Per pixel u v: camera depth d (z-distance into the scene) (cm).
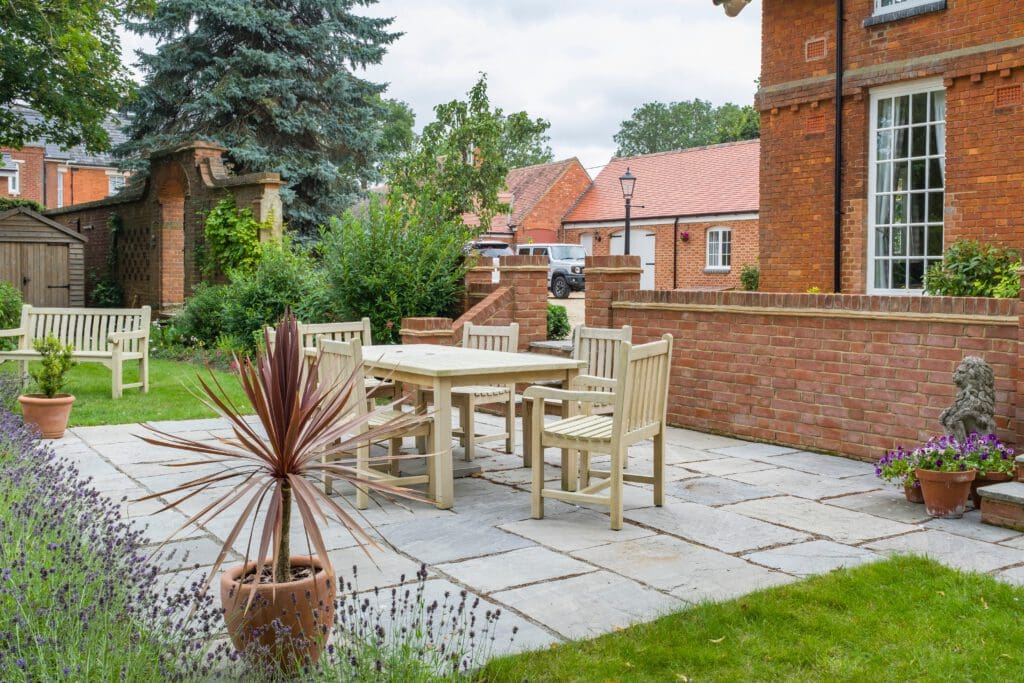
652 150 8600
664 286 2877
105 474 646
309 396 317
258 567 285
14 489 445
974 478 548
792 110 1202
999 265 920
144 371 1041
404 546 486
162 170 1867
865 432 709
